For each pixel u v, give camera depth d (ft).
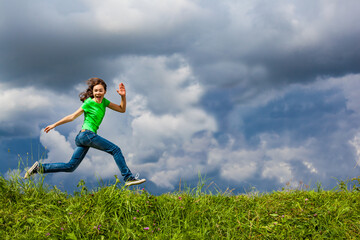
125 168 18.13
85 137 18.02
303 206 17.48
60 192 17.33
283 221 15.39
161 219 15.24
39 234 13.16
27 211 15.17
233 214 16.48
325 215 15.87
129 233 13.62
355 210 17.12
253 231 14.92
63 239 12.91
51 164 17.88
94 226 13.65
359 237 14.46
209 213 16.17
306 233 14.67
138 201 16.28
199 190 18.40
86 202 15.99
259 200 19.03
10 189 16.52
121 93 19.83
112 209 15.19
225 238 14.14
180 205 16.42
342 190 20.48
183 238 13.26
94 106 18.69
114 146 18.31
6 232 13.30
